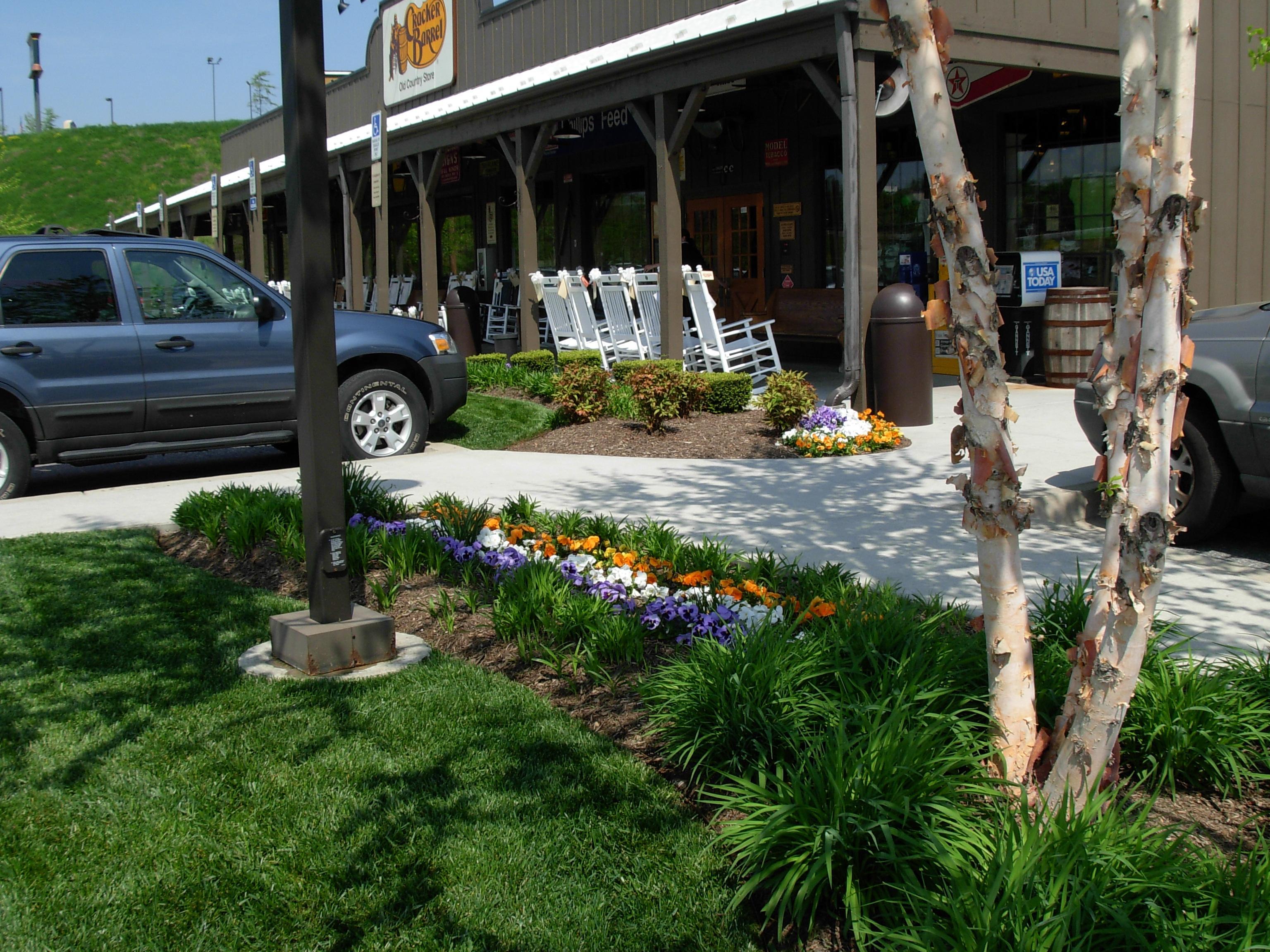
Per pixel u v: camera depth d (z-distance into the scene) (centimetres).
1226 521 629
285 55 418
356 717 385
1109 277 1316
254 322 873
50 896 282
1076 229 1346
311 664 425
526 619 455
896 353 961
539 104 1356
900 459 857
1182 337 269
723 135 1666
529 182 1422
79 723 385
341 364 938
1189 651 380
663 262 1171
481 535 562
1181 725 339
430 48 1902
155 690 414
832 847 272
